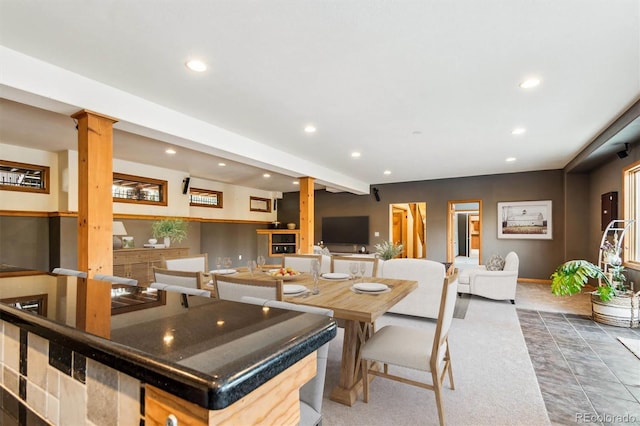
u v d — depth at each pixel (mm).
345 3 1743
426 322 3834
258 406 526
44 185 4781
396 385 2354
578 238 6117
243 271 3250
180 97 2947
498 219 7090
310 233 5797
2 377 890
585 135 4207
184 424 459
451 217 7703
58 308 827
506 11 1807
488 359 2791
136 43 2102
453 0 1719
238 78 2598
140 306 856
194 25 1927
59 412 698
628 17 1842
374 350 1977
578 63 2371
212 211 7789
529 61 2348
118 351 538
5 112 3240
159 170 6160
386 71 2494
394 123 3705
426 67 2436
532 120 3617
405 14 1833
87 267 2502
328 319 735
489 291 4840
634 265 4211
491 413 1987
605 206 5027
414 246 11156
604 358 2799
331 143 4543
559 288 3980
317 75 2561
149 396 508
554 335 3400
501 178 7078
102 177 2629
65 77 2418
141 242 5828
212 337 603
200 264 3275
